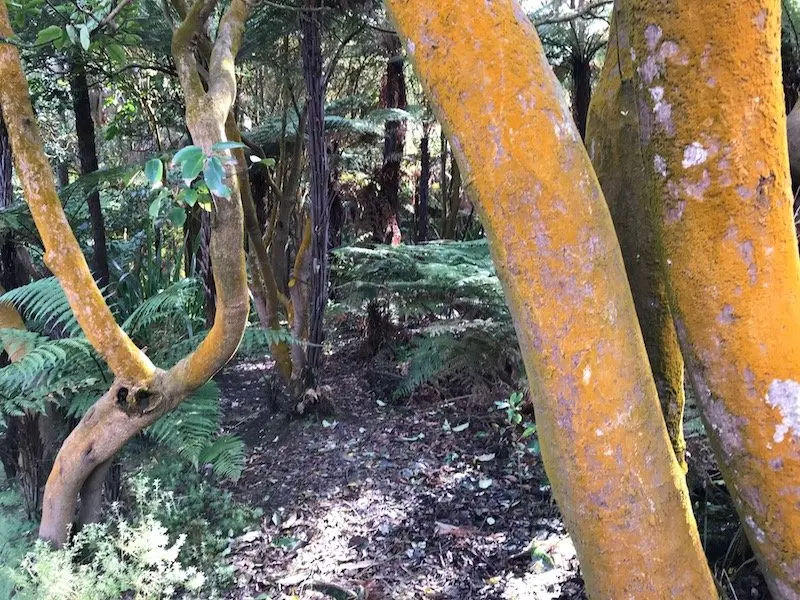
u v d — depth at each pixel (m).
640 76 0.99
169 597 2.01
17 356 2.27
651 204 1.04
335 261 5.12
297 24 3.49
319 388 3.70
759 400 0.93
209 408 2.52
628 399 0.88
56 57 3.35
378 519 2.53
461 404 3.76
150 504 2.21
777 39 0.93
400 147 5.14
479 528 2.41
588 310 0.86
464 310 4.27
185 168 1.15
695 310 0.97
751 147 0.92
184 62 1.79
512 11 0.88
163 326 2.97
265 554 2.32
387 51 4.82
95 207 3.99
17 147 1.88
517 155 0.85
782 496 0.94
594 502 0.90
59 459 2.12
